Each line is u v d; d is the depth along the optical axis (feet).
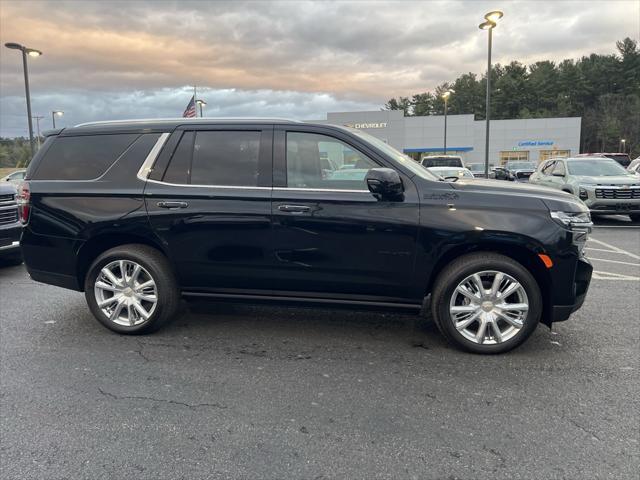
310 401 10.38
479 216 12.01
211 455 8.52
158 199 13.44
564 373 11.59
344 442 8.87
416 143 172.96
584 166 40.60
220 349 13.25
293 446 8.76
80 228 13.88
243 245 13.12
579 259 12.18
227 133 13.61
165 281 13.80
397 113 159.63
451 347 13.23
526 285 12.13
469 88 324.39
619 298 17.80
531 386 10.94
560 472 7.98
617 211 36.63
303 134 13.29
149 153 13.87
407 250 12.39
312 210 12.68
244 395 10.67
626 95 284.20
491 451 8.56
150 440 8.98
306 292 13.28
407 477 7.90
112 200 13.73
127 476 7.97
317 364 12.24
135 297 14.05
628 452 8.48
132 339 14.02
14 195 22.49
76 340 13.98
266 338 14.03
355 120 162.30
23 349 13.34
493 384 11.07
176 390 10.91
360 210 12.48
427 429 9.27
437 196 12.31
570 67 304.09
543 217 11.94
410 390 10.84
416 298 12.77
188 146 13.71
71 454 8.57
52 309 16.99
